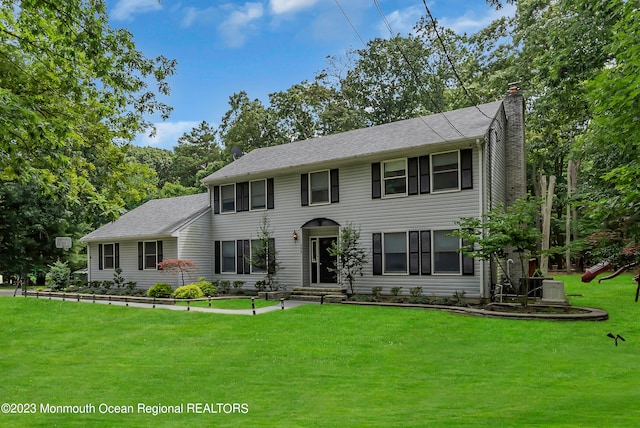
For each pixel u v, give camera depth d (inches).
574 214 1119.6
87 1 291.6
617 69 288.0
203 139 2235.5
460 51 1368.1
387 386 265.7
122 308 611.8
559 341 368.5
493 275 574.2
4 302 659.4
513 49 1103.0
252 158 864.9
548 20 797.2
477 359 322.7
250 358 342.0
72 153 488.1
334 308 557.9
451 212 579.2
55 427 200.7
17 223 1076.5
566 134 1041.5
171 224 816.3
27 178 267.0
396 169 629.0
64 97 341.7
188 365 328.2
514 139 690.8
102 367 328.2
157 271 823.7
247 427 190.1
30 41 300.5
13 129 247.3
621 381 263.7
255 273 768.9
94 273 938.7
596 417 179.0
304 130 1540.4
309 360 331.3
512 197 682.8
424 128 666.8
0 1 292.2
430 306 537.6
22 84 294.7
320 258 713.6
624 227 211.3
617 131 247.9
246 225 783.7
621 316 475.2
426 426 177.3
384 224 632.4
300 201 717.9
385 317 484.1
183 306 625.3
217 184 828.6
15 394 263.9
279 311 544.7
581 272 1144.8
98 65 307.1
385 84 1515.7
